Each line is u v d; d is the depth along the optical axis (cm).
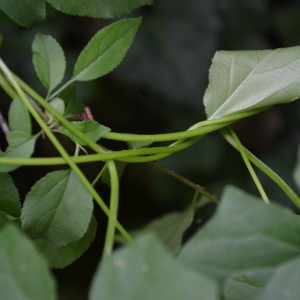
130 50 126
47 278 45
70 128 57
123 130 140
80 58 58
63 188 57
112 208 57
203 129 61
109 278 43
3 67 57
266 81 61
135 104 138
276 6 130
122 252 43
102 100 138
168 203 144
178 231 77
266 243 47
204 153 132
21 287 45
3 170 56
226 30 127
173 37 126
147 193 151
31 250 45
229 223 47
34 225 57
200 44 126
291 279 46
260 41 128
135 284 43
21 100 57
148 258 43
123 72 126
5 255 45
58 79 58
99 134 58
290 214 47
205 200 75
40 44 58
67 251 61
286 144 135
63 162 57
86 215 57
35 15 59
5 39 122
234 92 61
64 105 59
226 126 62
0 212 59
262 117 136
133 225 150
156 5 127
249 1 127
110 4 60
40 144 128
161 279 43
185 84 126
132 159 59
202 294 43
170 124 133
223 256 47
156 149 59
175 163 132
